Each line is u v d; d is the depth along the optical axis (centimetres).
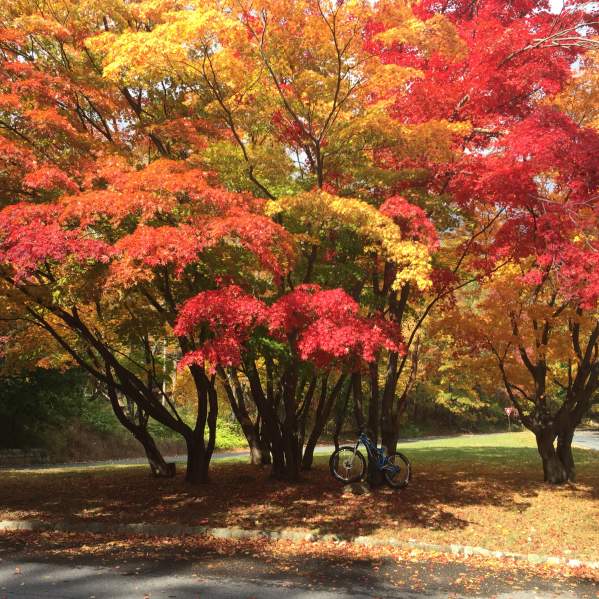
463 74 1115
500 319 1345
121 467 1916
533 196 1012
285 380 1302
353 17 916
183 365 831
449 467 1673
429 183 1128
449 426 5409
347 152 1046
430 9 1301
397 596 610
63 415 2689
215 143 1062
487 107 1123
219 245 945
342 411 1659
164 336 1375
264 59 940
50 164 900
